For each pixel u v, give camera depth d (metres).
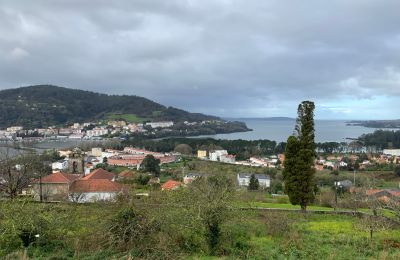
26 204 20.72
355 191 49.97
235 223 21.25
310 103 38.12
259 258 17.34
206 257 17.69
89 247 17.89
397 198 29.41
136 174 74.38
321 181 80.25
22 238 18.27
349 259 17.47
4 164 41.62
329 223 29.64
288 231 23.72
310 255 18.17
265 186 78.12
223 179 29.47
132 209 18.36
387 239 22.27
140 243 17.81
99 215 19.47
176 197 21.08
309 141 37.66
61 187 46.12
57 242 18.48
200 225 18.84
